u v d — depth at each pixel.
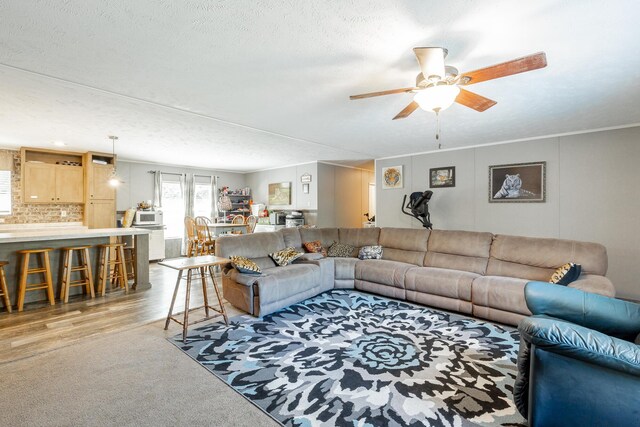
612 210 4.14
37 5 1.60
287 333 2.95
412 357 2.49
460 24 1.79
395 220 6.37
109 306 3.74
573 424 1.42
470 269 3.91
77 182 5.93
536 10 1.66
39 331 2.98
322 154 6.20
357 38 1.94
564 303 1.97
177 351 2.58
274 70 2.39
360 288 4.39
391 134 4.53
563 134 4.49
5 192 5.44
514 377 2.21
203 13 1.68
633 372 1.26
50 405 1.87
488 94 2.94
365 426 1.71
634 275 3.99
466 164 5.41
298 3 1.60
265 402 1.92
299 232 4.94
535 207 4.73
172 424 1.72
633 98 3.06
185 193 7.76
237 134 4.47
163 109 3.31
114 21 1.75
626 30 1.85
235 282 3.61
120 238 4.79
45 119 3.66
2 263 3.44
